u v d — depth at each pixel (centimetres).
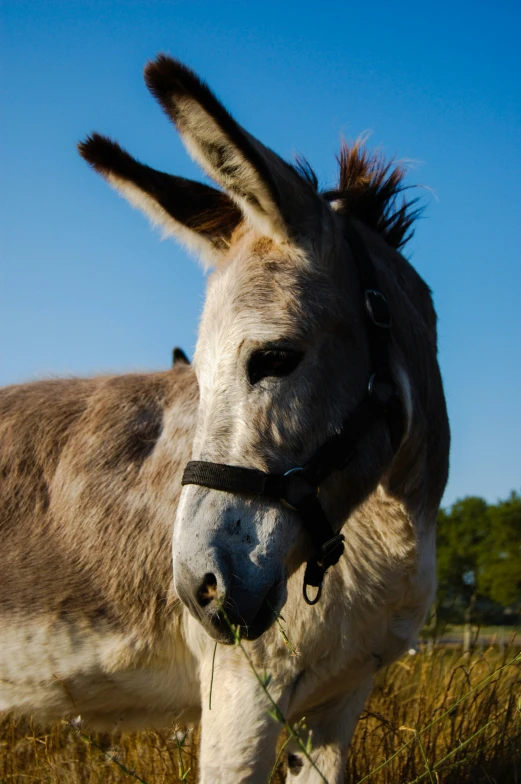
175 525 202
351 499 218
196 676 266
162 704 275
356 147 286
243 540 195
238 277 217
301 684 241
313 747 268
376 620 243
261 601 194
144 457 285
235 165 203
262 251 221
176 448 280
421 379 253
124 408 300
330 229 226
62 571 280
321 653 238
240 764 229
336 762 266
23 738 329
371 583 239
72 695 275
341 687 256
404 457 237
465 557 2300
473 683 384
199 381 217
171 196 255
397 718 346
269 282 213
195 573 190
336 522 217
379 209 284
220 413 204
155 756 313
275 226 213
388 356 227
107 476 287
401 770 298
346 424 214
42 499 295
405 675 425
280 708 234
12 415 315
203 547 191
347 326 221
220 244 252
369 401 219
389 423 223
